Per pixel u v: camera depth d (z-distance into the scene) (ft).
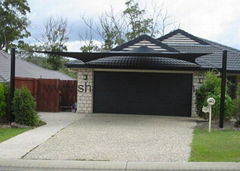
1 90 47.70
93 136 40.04
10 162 28.58
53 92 68.18
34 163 28.45
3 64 70.54
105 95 64.90
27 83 66.13
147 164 28.14
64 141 36.91
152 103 63.87
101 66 62.69
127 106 64.44
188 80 62.80
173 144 35.76
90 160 29.25
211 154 31.09
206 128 47.34
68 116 59.31
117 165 27.96
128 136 40.27
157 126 48.80
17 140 37.19
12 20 136.56
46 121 52.65
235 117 50.11
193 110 61.98
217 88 53.52
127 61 63.16
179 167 27.45
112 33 135.74
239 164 28.09
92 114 62.95
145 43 59.62
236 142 36.35
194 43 72.49
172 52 55.47
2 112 47.91
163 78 63.57
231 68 62.39
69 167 27.76
